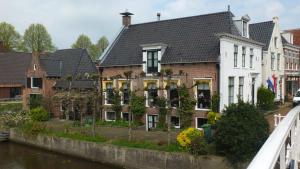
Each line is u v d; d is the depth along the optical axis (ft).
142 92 76.18
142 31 83.82
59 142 68.13
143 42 80.59
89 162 62.03
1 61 139.03
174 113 70.59
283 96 105.91
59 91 90.94
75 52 116.57
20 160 65.51
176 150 51.83
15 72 132.46
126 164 56.13
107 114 81.87
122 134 66.08
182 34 76.13
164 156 51.42
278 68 102.58
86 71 111.86
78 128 74.90
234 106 48.26
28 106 99.04
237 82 72.33
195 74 68.95
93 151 61.46
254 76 81.35
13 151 72.64
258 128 46.21
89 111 86.58
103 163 59.67
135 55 78.89
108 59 82.84
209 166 47.55
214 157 47.32
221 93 65.87
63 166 60.85
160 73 68.28
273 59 98.68
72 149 65.57
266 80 93.25
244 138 44.88
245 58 76.23
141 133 66.69
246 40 74.43
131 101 67.00
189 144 50.16
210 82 67.10
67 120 88.58
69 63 113.60
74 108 82.69
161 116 71.51
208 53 68.54
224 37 66.28
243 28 76.23
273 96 85.51
